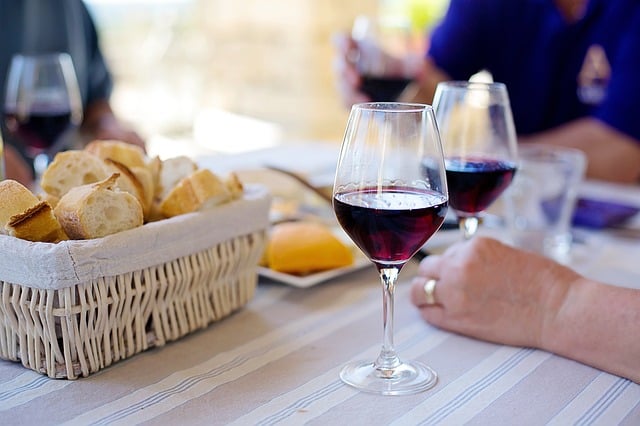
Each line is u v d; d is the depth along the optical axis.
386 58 1.70
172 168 0.89
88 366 0.74
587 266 1.13
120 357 0.78
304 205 1.40
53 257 0.68
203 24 4.37
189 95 4.45
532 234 1.26
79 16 2.24
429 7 3.80
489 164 0.98
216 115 4.54
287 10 4.38
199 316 0.86
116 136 1.82
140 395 0.71
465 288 0.86
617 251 1.21
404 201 0.70
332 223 1.27
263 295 1.00
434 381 0.74
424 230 0.69
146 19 4.22
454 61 2.34
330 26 4.36
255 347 0.83
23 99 1.35
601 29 2.17
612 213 1.34
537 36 2.27
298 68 4.47
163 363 0.78
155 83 4.35
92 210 0.73
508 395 0.72
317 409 0.68
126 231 0.74
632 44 1.99
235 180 0.90
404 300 0.99
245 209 0.88
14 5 2.11
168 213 0.84
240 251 0.89
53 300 0.71
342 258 1.06
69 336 0.72
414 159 0.71
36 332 0.73
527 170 1.31
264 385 0.73
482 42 2.32
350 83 1.79
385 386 0.72
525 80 2.30
